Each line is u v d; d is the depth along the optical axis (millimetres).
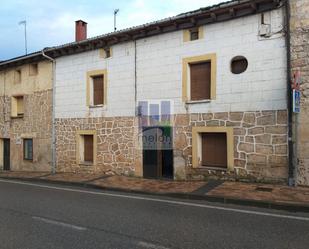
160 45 13164
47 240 5805
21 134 19312
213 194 9477
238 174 11250
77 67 16062
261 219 7117
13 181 14938
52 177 14938
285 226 6543
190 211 7969
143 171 13734
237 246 5402
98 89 15438
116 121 14555
